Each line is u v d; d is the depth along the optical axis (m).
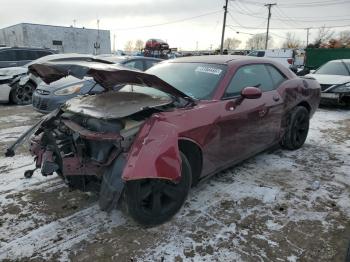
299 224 3.07
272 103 4.25
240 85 3.87
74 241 2.77
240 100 3.66
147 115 2.98
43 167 3.02
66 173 2.84
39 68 3.22
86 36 38.38
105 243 2.75
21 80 9.50
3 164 4.45
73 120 3.17
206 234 2.89
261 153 5.02
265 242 2.79
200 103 3.36
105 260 2.55
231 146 3.65
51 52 13.14
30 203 3.38
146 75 2.85
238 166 4.45
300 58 30.52
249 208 3.33
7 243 2.74
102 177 2.84
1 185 3.79
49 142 3.29
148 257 2.59
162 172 2.63
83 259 2.56
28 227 2.96
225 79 3.70
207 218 3.14
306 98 5.04
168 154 2.69
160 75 4.04
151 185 2.85
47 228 2.95
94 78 3.49
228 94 3.65
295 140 5.08
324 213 3.27
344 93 8.66
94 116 2.88
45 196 3.53
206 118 3.24
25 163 4.50
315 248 2.72
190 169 3.11
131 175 2.52
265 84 4.34
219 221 3.09
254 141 4.06
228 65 3.90
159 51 23.92
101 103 3.19
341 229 3.00
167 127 2.80
